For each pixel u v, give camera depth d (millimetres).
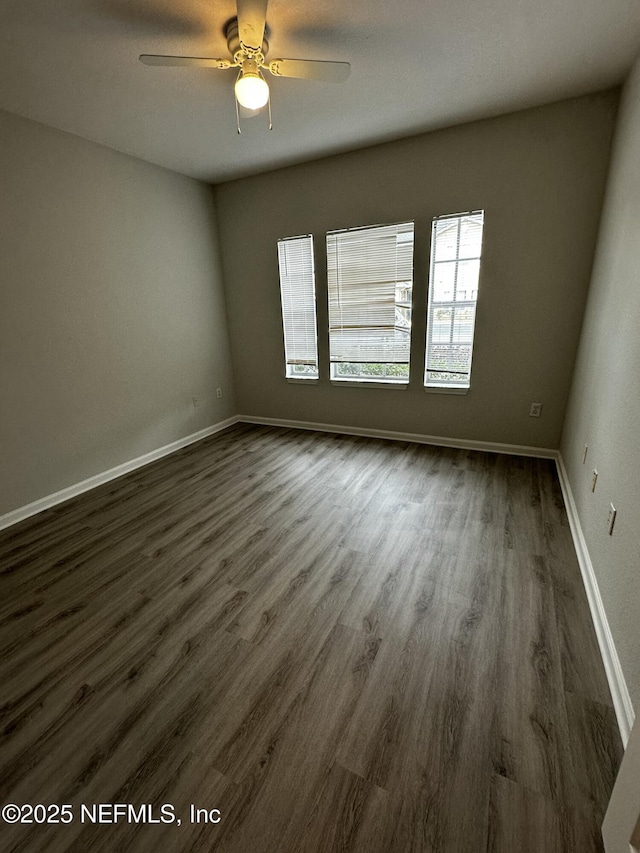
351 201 3471
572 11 1757
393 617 1739
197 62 1791
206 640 1659
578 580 1927
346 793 1121
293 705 1376
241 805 1105
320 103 2506
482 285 3186
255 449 3857
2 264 2477
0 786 1172
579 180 2727
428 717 1315
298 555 2193
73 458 3016
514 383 3293
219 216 4137
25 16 1653
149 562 2188
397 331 3635
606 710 1324
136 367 3465
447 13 1763
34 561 2232
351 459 3494
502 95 2516
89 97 2303
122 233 3217
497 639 1609
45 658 1601
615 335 1903
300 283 3961
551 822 1043
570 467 2699
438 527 2406
